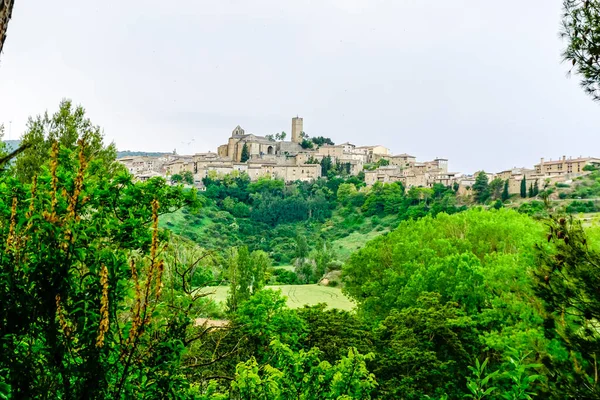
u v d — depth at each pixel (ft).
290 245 306.14
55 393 10.64
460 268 78.59
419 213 321.52
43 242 11.03
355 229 350.64
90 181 16.53
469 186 398.83
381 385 54.80
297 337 41.29
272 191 426.10
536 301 24.72
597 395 20.54
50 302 10.75
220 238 288.30
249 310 39.01
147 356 12.68
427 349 62.80
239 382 20.31
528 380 18.16
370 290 99.55
